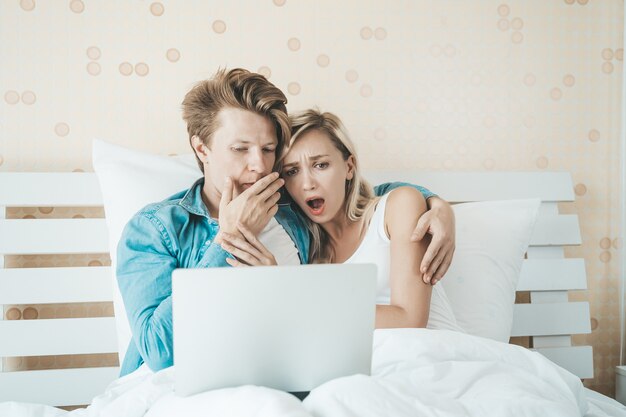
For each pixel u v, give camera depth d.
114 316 1.78
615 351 2.00
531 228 1.70
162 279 1.50
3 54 1.77
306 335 0.93
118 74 1.81
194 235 1.57
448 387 1.00
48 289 1.68
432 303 1.53
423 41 1.94
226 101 1.61
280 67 1.88
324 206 1.63
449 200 1.86
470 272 1.62
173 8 1.83
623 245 1.96
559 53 2.00
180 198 1.60
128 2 1.82
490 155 1.97
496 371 1.06
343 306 0.94
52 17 1.79
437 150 1.95
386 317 1.39
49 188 1.71
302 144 1.64
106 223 1.69
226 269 0.91
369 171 1.83
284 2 1.88
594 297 2.00
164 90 1.83
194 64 1.84
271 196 1.59
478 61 1.97
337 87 1.90
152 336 1.42
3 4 1.77
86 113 1.80
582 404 1.14
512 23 1.98
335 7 1.90
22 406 1.23
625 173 1.97
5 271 1.67
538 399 0.96
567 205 2.00
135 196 1.58
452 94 1.95
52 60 1.79
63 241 1.70
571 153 2.00
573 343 1.99
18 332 1.65
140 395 1.09
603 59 2.02
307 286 0.92
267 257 1.50
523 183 1.90
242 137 1.60
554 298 1.88
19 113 1.77
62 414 1.22
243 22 1.86
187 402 0.89
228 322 0.91
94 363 1.78
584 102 2.01
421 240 1.48
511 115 1.98
